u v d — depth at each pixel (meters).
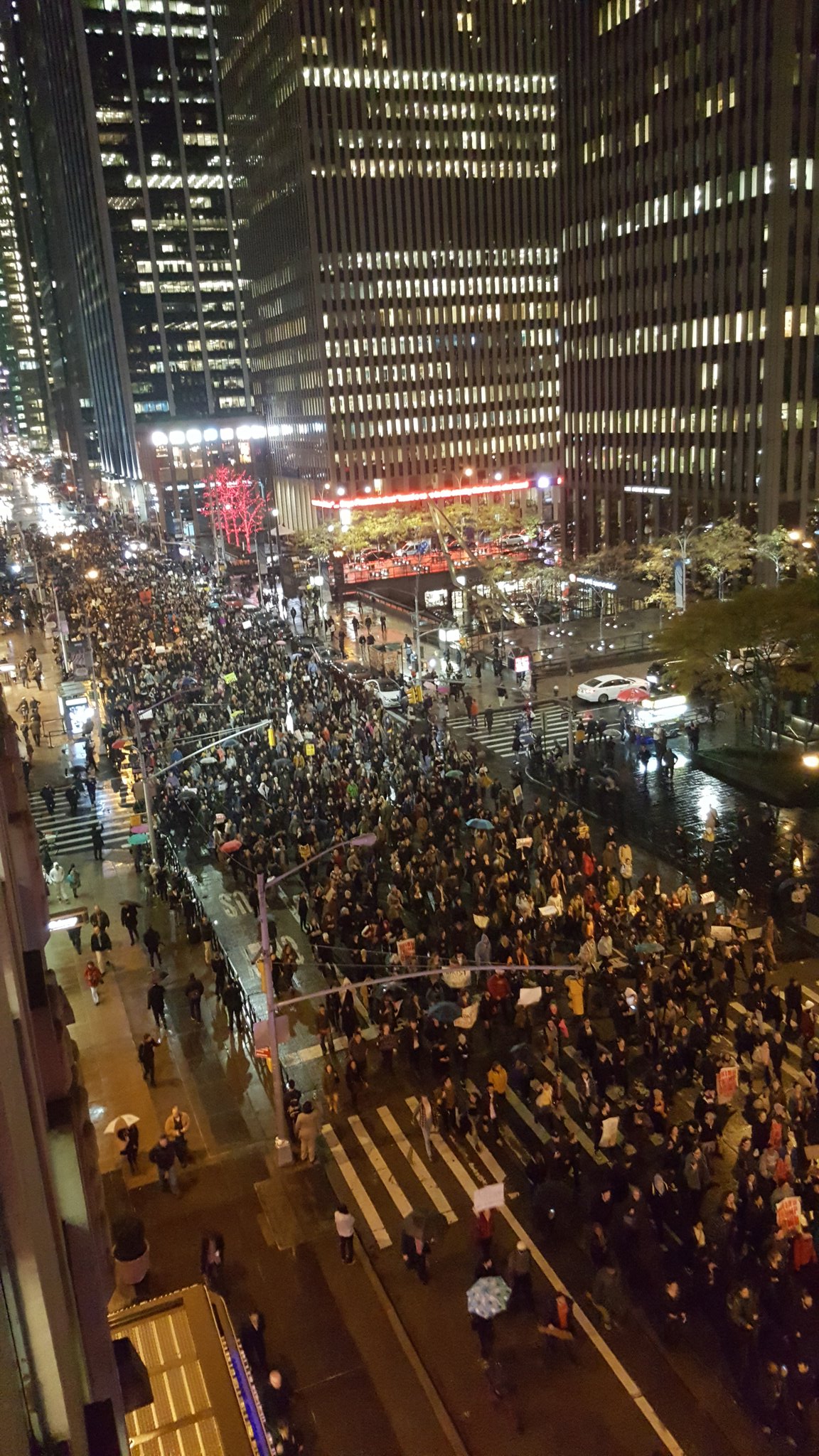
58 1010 8.59
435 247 132.38
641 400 103.00
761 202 82.12
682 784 44.34
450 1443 15.79
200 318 176.00
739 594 44.56
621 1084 23.50
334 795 39.72
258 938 33.06
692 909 30.41
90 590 84.56
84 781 47.06
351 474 136.38
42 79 195.75
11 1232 5.05
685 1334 17.39
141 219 168.75
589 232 107.69
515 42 129.50
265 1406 16.38
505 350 139.00
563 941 30.42
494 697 58.75
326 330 130.50
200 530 159.00
